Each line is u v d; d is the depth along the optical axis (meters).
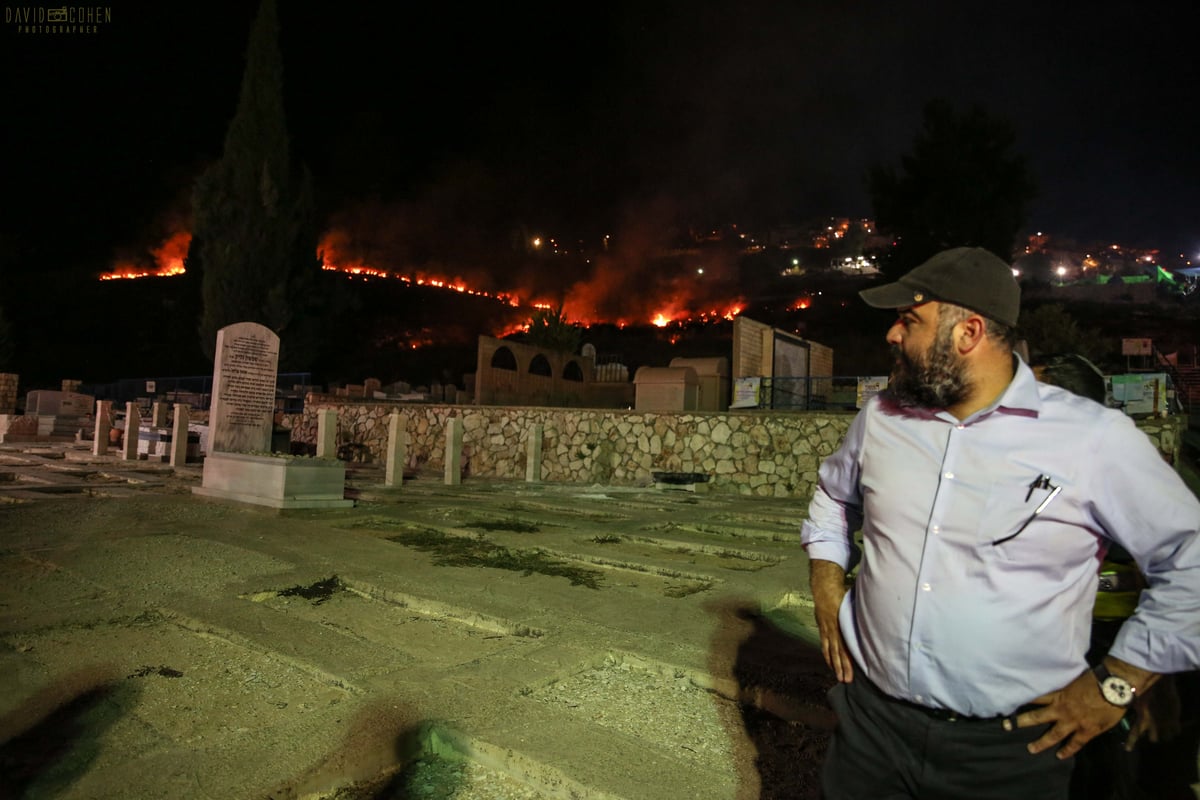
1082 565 1.54
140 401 24.80
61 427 22.77
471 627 4.70
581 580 5.86
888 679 1.64
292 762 2.78
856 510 1.99
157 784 2.62
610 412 14.98
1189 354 30.59
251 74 27.61
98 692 3.47
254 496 9.10
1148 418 11.02
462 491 12.10
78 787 2.60
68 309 41.31
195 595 5.04
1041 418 1.56
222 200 27.17
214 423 11.42
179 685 3.59
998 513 1.52
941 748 1.57
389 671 3.75
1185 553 1.46
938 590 1.56
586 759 2.84
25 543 6.46
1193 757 2.20
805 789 2.73
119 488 10.66
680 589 5.72
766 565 6.79
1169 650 1.43
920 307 1.67
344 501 9.30
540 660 3.94
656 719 3.35
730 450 13.62
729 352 38.53
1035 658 1.51
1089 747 1.90
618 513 9.74
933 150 23.89
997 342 1.63
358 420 19.44
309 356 29.58
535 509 9.95
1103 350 21.34
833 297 56.88
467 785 2.81
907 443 1.67
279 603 5.05
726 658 4.03
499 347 19.69
